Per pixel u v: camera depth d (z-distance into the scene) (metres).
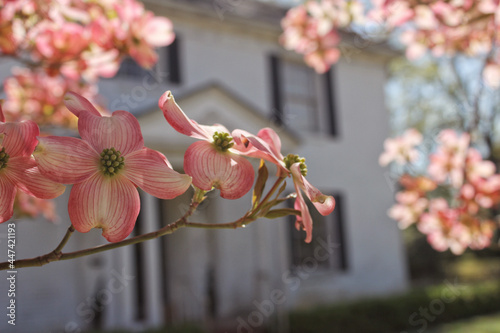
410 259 15.05
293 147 7.69
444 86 14.51
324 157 9.27
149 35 2.04
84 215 0.75
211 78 8.13
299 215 0.86
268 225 7.68
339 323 7.68
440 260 14.94
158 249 6.55
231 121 7.19
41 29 1.95
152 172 0.78
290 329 7.24
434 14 2.37
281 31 8.75
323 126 9.42
